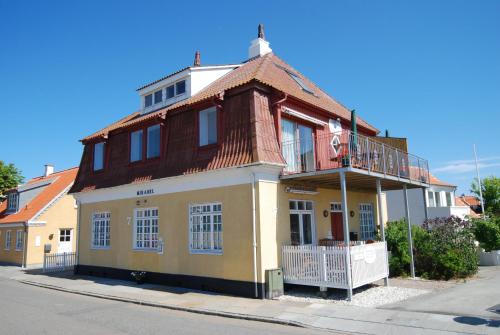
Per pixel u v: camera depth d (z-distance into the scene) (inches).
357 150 490.6
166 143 605.3
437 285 510.0
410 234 582.9
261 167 469.4
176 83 706.8
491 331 296.2
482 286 497.4
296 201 539.2
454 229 604.4
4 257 1103.6
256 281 455.8
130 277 638.5
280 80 588.7
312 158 581.0
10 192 1177.4
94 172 756.0
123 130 703.7
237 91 518.6
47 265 847.1
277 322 354.0
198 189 538.9
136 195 645.3
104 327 345.4
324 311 382.0
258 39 765.9
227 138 512.1
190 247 542.6
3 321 374.6
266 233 466.3
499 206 1628.9
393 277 580.4
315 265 451.2
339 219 633.6
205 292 504.7
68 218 1075.3
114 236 686.5
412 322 330.0
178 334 317.4
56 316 396.8
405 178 581.0
